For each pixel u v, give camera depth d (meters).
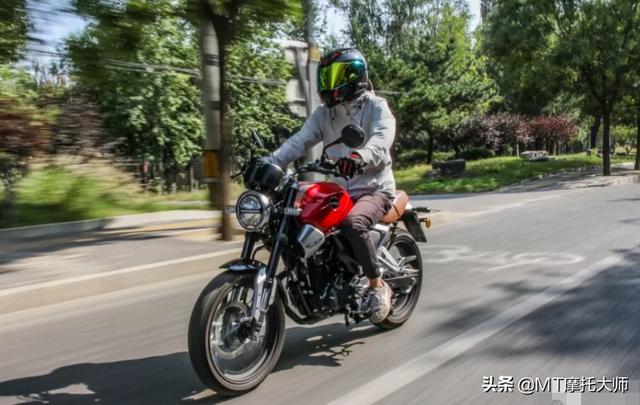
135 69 12.60
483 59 44.97
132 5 7.49
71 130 13.97
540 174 26.75
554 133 42.22
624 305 5.59
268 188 3.89
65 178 13.06
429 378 4.04
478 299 5.98
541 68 23.53
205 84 9.30
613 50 22.39
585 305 5.63
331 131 4.71
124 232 10.48
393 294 5.16
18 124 11.76
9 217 11.70
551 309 5.54
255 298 3.81
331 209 4.16
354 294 4.40
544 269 7.20
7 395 3.97
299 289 4.12
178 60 20.56
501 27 23.84
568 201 15.14
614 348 4.49
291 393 3.86
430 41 37.47
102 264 7.55
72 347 4.96
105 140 16.28
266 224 3.85
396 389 3.88
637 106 26.66
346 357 4.48
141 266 7.36
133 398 3.87
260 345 4.07
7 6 7.20
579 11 22.72
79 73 8.12
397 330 5.08
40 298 6.35
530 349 4.52
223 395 3.84
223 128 9.29
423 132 38.12
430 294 6.24
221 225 9.30
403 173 31.81
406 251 5.32
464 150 40.28
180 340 5.04
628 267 7.12
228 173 9.37
